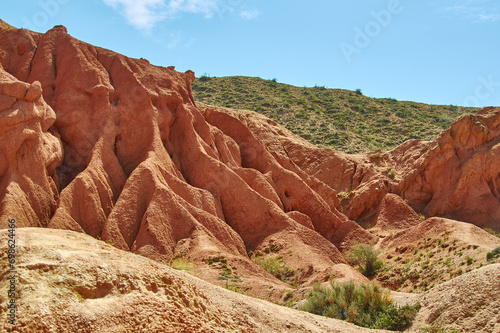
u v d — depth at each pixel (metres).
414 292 29.02
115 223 27.80
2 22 37.25
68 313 8.30
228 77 109.75
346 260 34.75
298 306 21.86
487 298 17.31
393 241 36.62
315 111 93.31
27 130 27.98
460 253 29.78
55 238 10.55
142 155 34.22
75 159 32.84
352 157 52.97
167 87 39.44
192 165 36.62
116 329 8.44
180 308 9.63
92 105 34.81
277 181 41.16
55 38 38.09
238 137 45.31
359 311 20.22
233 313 11.98
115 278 9.32
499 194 44.88
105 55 38.53
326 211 39.28
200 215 30.52
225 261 26.02
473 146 46.59
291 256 30.61
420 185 47.06
